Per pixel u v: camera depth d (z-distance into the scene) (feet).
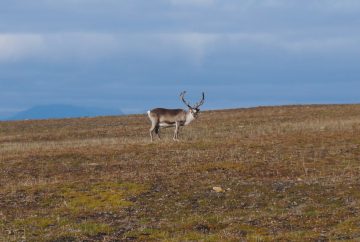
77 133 451.12
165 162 258.37
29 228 162.30
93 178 228.63
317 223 156.56
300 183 205.57
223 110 610.24
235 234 149.07
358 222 152.87
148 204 187.32
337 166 239.09
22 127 537.24
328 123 398.83
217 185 207.82
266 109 588.09
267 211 174.81
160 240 146.30
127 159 271.28
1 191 209.36
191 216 171.32
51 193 203.41
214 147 295.69
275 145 296.10
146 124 508.53
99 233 156.35
